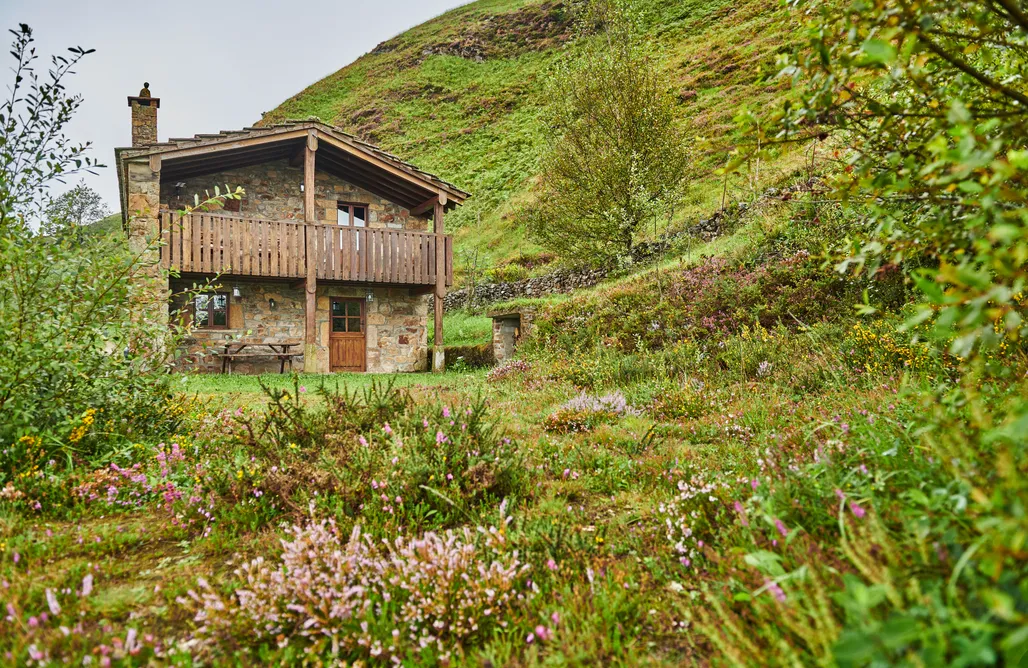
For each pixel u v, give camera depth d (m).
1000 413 2.28
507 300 24.20
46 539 3.36
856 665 1.37
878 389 4.93
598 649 2.22
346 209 17.73
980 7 1.98
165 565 3.21
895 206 2.32
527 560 2.90
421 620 2.40
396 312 18.08
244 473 4.21
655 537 3.15
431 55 60.53
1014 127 1.80
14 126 4.54
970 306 1.40
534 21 57.62
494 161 38.91
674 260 15.84
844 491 2.57
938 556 1.62
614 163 18.11
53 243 4.82
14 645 2.13
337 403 5.24
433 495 3.78
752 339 8.77
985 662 1.22
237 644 2.43
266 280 15.97
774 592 1.74
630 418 6.38
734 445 4.68
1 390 4.30
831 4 2.08
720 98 26.81
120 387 5.29
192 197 15.63
